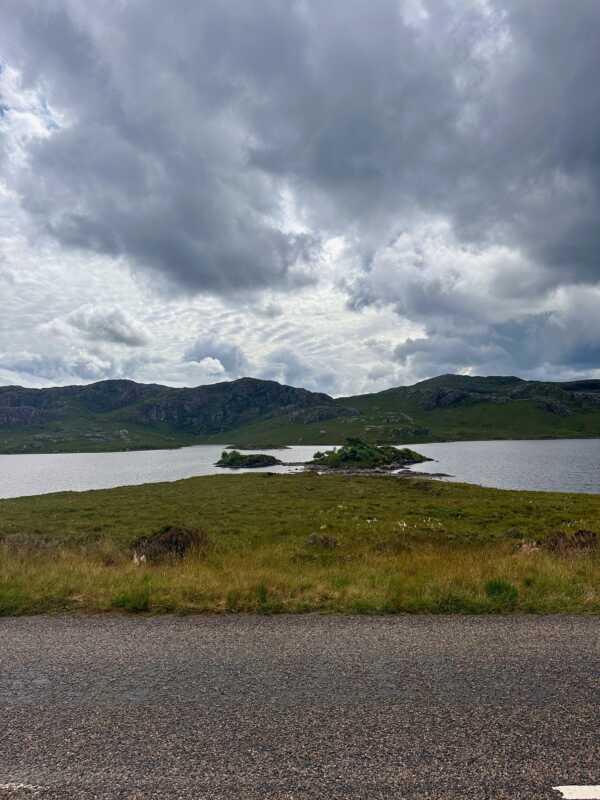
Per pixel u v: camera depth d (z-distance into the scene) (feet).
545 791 13.41
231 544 68.08
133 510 113.50
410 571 41.37
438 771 14.33
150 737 16.29
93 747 15.78
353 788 13.67
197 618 29.12
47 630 27.22
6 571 40.55
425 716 17.33
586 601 31.14
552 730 16.35
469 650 23.40
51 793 13.65
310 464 382.63
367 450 389.19
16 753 15.52
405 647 23.91
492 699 18.49
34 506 123.34
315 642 24.75
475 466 352.49
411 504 118.83
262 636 25.72
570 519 95.25
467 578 36.27
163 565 47.57
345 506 113.09
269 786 13.82
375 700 18.53
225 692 19.36
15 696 19.29
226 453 450.71
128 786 13.92
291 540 74.33
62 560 49.32
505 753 15.12
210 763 14.88
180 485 178.70
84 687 19.99
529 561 43.45
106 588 34.88
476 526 89.35
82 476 360.48
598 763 14.60
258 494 144.46
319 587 34.24
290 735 16.26
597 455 458.09
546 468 329.72
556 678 20.22
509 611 29.89
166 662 22.44
